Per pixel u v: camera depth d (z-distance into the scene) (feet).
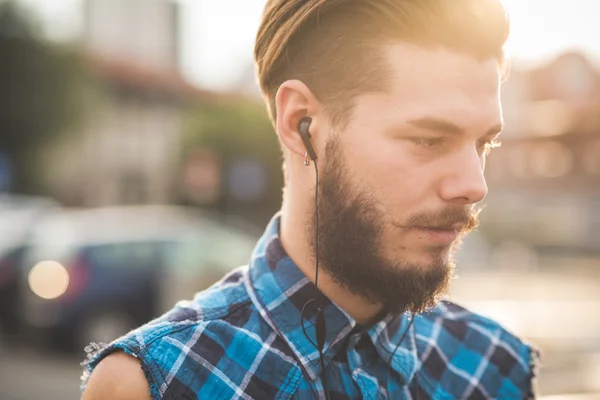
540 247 110.01
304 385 3.84
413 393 4.28
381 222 3.66
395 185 3.65
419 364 4.43
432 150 3.67
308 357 3.89
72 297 23.49
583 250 111.34
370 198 3.67
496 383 4.64
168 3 124.26
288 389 3.81
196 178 46.24
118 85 94.22
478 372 4.61
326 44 3.81
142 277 23.81
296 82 3.90
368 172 3.68
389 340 4.19
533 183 125.90
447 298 4.94
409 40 3.63
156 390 3.67
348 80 3.73
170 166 83.87
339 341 3.95
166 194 92.17
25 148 71.67
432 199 3.66
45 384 20.71
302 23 3.84
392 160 3.64
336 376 3.91
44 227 27.99
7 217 33.09
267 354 3.88
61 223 28.02
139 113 97.30
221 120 71.46
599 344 28.48
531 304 43.14
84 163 89.20
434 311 4.77
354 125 3.72
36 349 23.97
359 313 4.07
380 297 3.80
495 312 39.01
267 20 4.10
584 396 19.01
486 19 3.68
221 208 64.44
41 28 70.74
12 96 69.00
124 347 3.73
